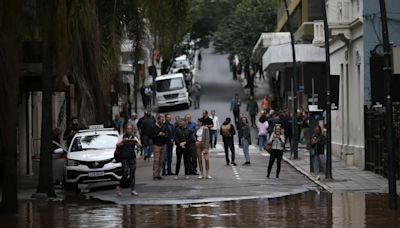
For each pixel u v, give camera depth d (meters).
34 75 32.28
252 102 65.88
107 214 21.03
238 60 102.12
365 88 35.16
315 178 31.50
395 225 17.95
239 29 89.38
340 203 23.03
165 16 28.34
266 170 36.91
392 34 34.56
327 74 31.02
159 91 77.31
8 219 20.25
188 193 26.67
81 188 30.02
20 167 37.34
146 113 44.28
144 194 26.61
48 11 25.30
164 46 29.11
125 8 31.66
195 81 99.88
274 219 19.31
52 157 27.78
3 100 20.98
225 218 19.64
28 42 29.83
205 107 79.19
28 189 29.95
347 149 39.69
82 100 35.03
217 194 26.23
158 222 19.03
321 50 56.09
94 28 30.62
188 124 34.50
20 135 37.34
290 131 48.59
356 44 37.59
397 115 29.84
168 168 34.81
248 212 20.95
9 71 20.88
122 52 38.09
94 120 35.59
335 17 38.12
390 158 21.11
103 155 29.19
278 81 75.38
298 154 45.88
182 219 19.55
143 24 32.06
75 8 25.47
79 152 29.66
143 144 43.50
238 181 31.22
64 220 19.80
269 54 58.06
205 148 32.69
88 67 33.16
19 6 20.92
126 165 26.41
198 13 95.56
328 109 30.88
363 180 30.58
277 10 85.00
